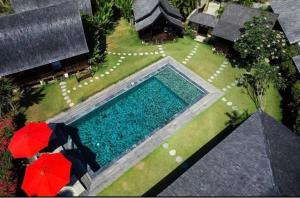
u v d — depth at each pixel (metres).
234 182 16.42
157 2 34.38
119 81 30.92
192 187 16.59
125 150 24.52
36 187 18.62
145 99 29.11
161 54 34.34
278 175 16.20
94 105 28.33
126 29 38.88
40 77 30.45
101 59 33.78
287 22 32.38
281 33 31.44
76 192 21.70
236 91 29.47
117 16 41.31
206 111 27.45
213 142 24.91
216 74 31.50
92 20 33.81
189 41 36.28
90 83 30.86
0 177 20.23
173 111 27.83
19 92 29.17
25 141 21.53
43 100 29.20
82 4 35.41
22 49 28.23
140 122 26.94
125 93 29.67
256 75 27.27
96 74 31.88
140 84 30.53
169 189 16.64
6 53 27.75
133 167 23.30
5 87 26.38
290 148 18.34
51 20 29.12
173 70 32.16
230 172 16.94
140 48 35.38
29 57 28.38
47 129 23.06
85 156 24.34
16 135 22.20
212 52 34.59
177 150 24.38
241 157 17.56
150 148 24.53
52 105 28.62
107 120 27.23
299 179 16.55
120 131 26.25
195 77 31.12
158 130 25.86
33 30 28.62
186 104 28.48
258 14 32.31
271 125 19.59
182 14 39.00
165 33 36.28
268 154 17.20
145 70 32.16
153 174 22.86
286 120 26.41
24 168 22.84
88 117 27.61
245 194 15.76
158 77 31.44
